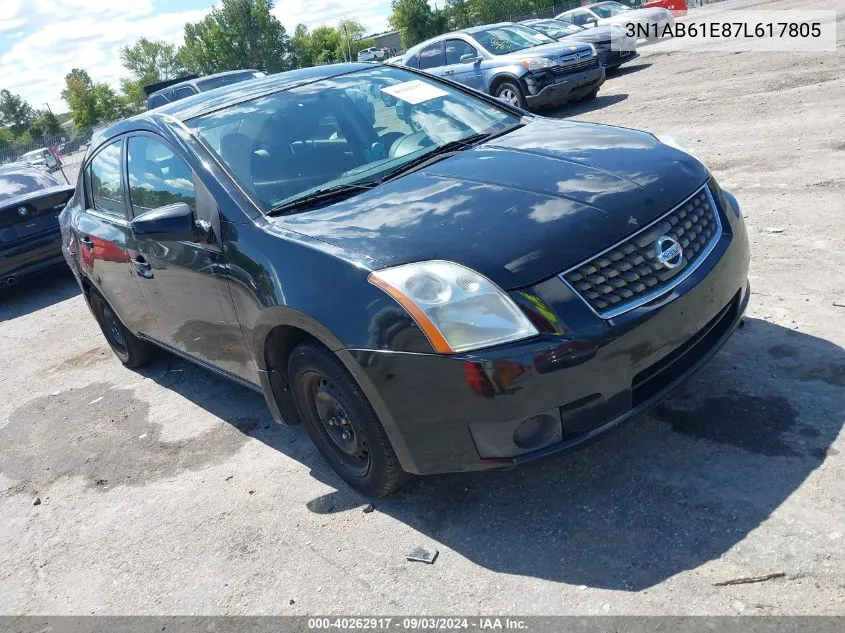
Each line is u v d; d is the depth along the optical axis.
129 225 4.24
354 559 2.88
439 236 2.69
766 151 6.76
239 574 2.97
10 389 5.82
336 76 4.22
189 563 3.12
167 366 5.45
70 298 8.38
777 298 3.98
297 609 2.69
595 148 3.28
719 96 9.84
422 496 3.13
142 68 101.50
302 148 3.59
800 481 2.64
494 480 3.11
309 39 98.12
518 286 2.48
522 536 2.75
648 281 2.62
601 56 15.29
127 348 5.38
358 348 2.66
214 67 79.38
